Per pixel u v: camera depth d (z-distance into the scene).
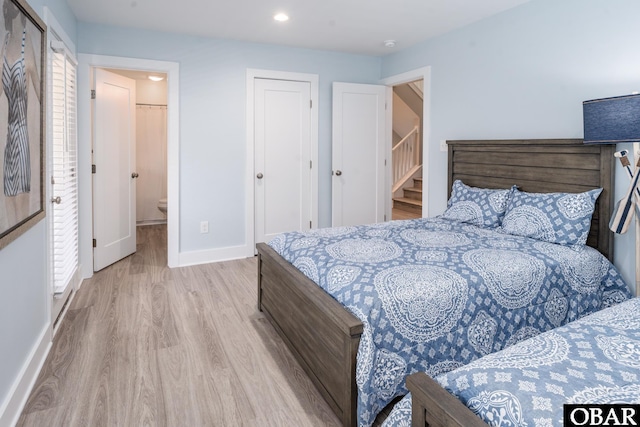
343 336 1.76
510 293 2.12
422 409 1.11
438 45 4.10
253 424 1.81
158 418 1.83
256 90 4.44
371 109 4.95
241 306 3.16
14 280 1.85
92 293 3.39
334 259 2.27
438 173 4.17
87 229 3.78
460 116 3.87
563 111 2.98
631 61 2.57
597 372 1.10
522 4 3.23
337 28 3.88
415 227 3.13
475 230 3.02
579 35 2.85
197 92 4.16
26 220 1.95
